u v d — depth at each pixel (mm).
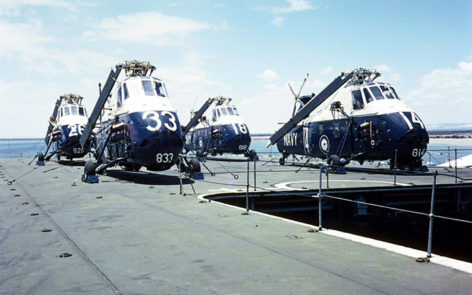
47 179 21641
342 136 25453
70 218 10375
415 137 22281
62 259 6777
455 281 5500
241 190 15617
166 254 7004
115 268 6266
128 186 17797
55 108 40469
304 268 6152
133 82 21016
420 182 18438
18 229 9125
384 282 5492
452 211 18562
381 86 24125
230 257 6777
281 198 16641
